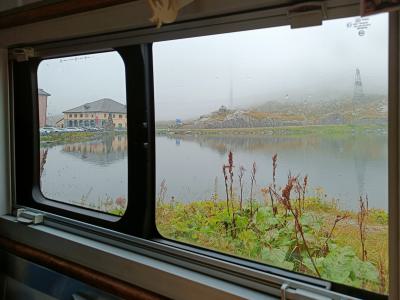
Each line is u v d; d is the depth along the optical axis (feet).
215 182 3.55
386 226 2.64
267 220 3.25
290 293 2.98
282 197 3.13
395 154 2.42
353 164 2.75
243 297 3.13
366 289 2.78
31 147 5.49
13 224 5.37
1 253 5.57
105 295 4.15
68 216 5.02
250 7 3.01
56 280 4.72
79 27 4.06
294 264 3.14
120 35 3.96
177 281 3.56
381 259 2.69
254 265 3.36
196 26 3.40
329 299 2.83
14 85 5.51
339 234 2.87
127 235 4.29
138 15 3.54
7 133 5.56
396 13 2.35
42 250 4.95
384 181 2.62
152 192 4.10
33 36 4.58
